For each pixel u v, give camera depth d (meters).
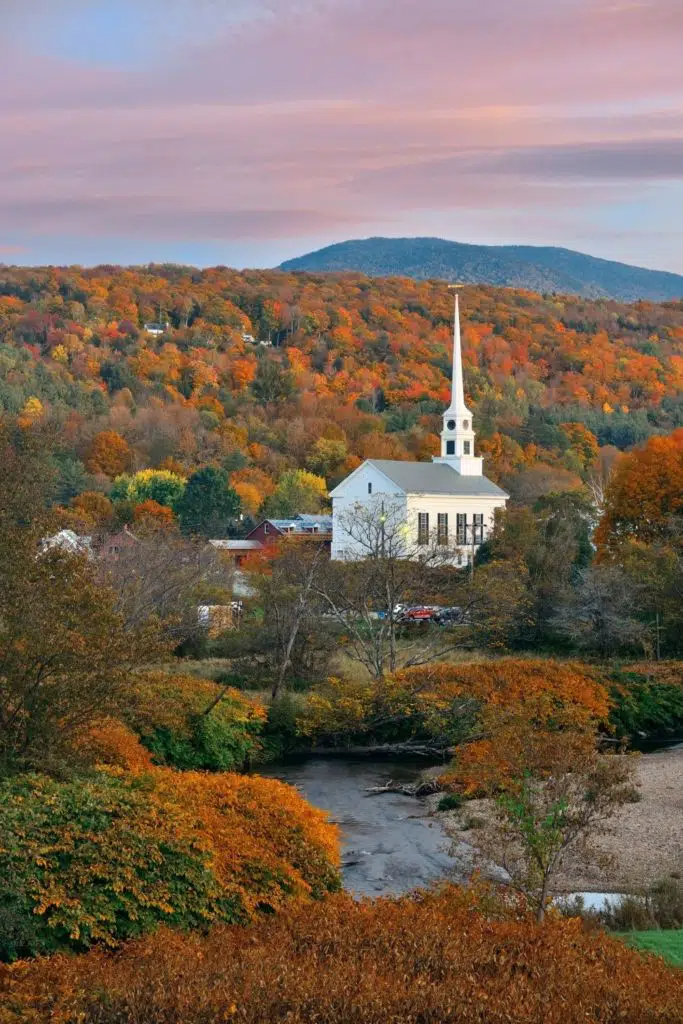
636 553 81.69
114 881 27.25
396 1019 20.55
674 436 126.56
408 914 25.41
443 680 59.16
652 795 46.03
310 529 128.88
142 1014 20.61
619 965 23.88
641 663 68.38
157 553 71.62
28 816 28.44
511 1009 20.94
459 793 45.12
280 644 63.84
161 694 49.25
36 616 33.84
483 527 118.00
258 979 21.39
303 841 32.66
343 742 57.44
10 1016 20.62
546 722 53.31
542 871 28.31
